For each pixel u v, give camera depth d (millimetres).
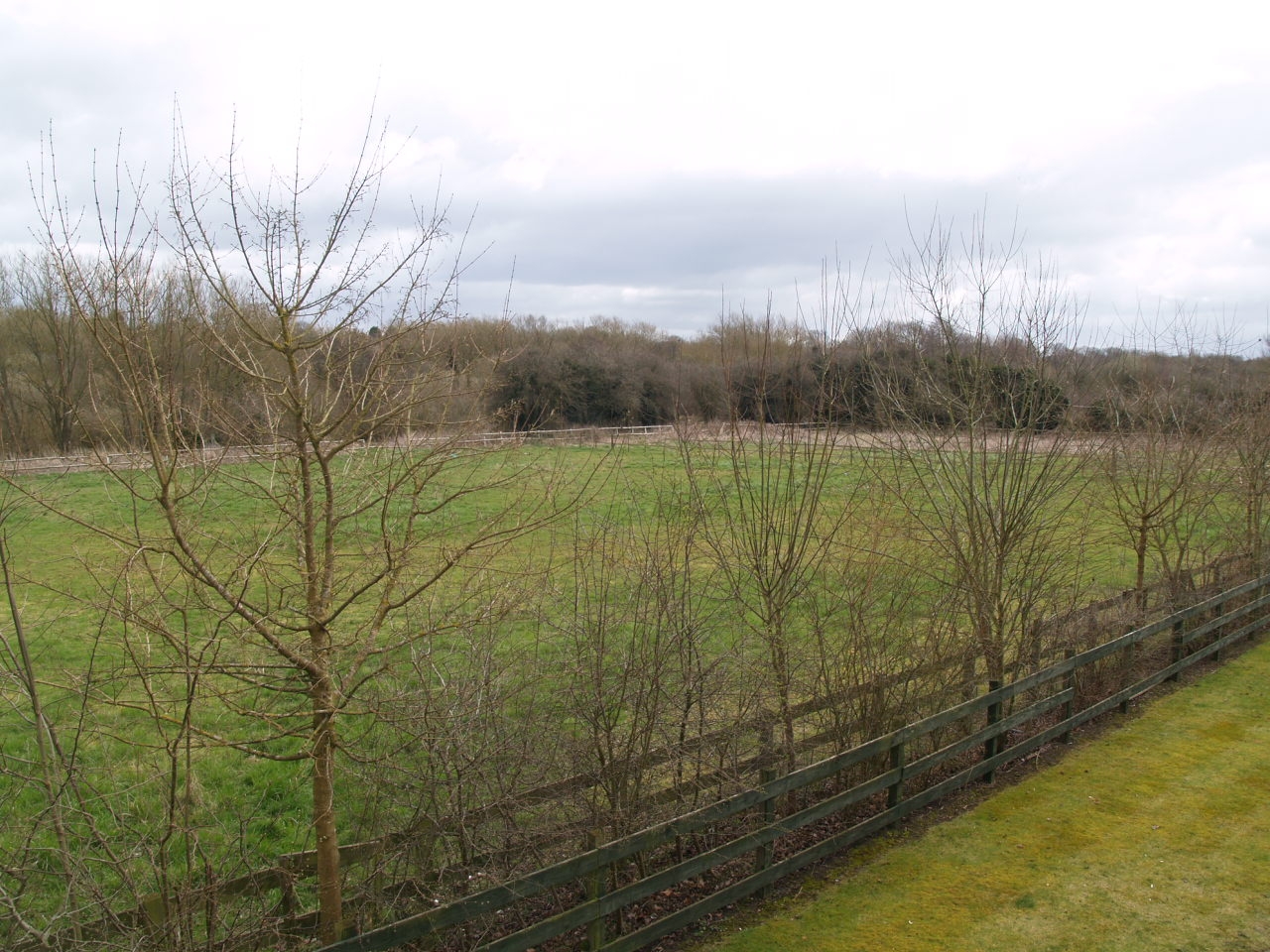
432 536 5680
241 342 4844
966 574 8797
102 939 4730
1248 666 11930
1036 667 9383
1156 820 7711
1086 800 8109
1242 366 16359
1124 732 9711
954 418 9406
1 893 4766
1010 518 9320
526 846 5887
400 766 6070
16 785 6676
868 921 6266
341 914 5219
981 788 8398
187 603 4738
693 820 5848
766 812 6484
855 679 7750
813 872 6957
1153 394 13070
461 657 6582
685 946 5988
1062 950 5934
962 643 8617
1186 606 11742
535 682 6562
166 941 4641
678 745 6609
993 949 5938
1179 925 6191
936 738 8281
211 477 4867
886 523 8828
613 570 7207
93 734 6887
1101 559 15750
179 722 4578
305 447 4828
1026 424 9641
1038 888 6688
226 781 8523
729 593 7777
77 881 5027
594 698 6289
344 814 7727
